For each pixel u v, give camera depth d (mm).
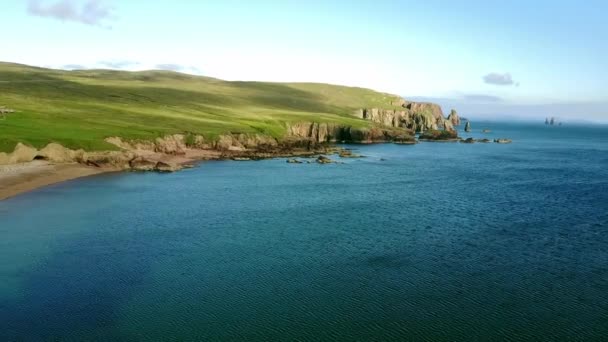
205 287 42281
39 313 36250
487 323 37094
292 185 95125
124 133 122125
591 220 69625
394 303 40156
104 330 34312
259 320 36656
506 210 75938
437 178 110000
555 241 58625
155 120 152500
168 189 85562
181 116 169875
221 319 36656
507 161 151750
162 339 33500
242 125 167000
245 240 56375
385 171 119938
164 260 48562
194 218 65688
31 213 63906
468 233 61719
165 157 122688
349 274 46344
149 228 59719
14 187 77750
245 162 128875
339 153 158750
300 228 62438
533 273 47562
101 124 129250
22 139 94188
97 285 41750
